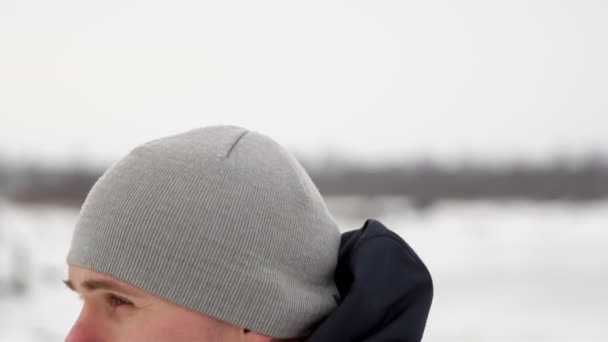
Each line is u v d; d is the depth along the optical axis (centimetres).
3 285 743
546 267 1052
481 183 3441
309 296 100
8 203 1455
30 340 600
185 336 94
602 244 1303
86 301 98
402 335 105
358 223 1478
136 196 95
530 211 2217
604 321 677
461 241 1383
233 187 97
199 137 102
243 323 96
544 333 623
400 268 108
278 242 98
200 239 94
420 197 3133
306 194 103
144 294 94
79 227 99
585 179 3538
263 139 106
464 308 749
